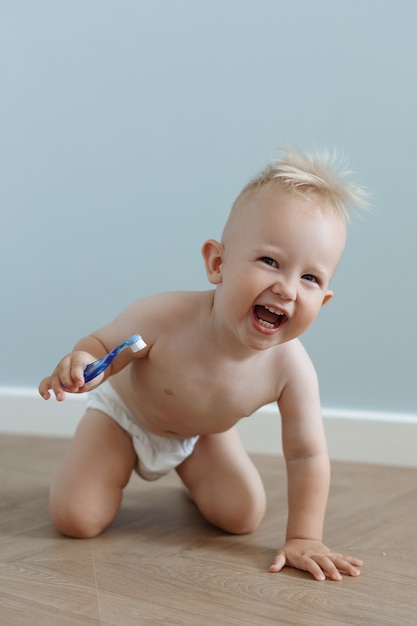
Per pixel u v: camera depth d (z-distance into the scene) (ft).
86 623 2.92
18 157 6.63
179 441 4.22
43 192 6.58
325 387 6.00
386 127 5.79
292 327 3.50
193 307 3.86
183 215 6.27
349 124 5.86
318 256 3.46
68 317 6.57
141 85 6.32
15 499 4.61
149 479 4.36
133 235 6.39
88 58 6.44
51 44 6.53
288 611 3.12
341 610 3.16
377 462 5.87
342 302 5.94
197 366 3.81
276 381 3.89
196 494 4.28
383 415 5.88
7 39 6.62
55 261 6.57
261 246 3.46
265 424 6.09
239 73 6.09
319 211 3.50
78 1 6.45
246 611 3.10
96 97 6.43
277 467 5.64
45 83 6.55
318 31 5.90
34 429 6.57
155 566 3.58
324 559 3.58
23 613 3.00
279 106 6.01
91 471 4.02
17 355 6.68
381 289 5.87
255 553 3.82
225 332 3.70
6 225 6.67
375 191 5.83
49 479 5.08
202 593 3.27
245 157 6.10
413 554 3.88
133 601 3.15
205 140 6.19
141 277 6.38
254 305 3.51
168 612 3.05
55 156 6.55
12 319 6.68
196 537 4.04
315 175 3.61
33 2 6.56
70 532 3.93
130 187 6.38
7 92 6.63
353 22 5.82
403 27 5.73
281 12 5.98
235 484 4.13
